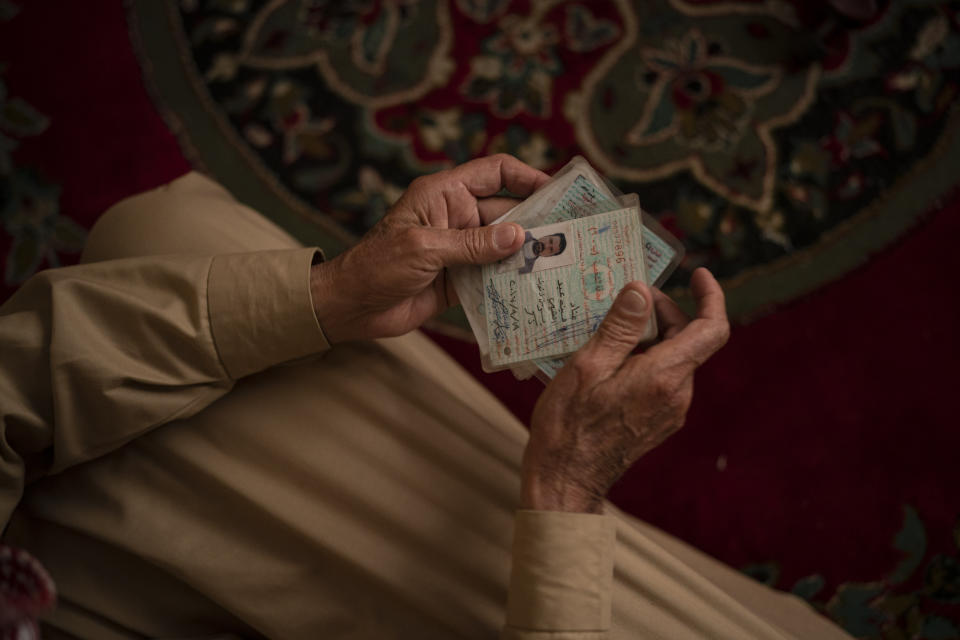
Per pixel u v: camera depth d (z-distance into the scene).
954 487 1.61
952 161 1.86
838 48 2.00
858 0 1.92
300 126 2.05
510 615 0.80
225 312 0.84
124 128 2.03
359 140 2.03
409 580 0.89
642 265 0.94
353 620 0.91
